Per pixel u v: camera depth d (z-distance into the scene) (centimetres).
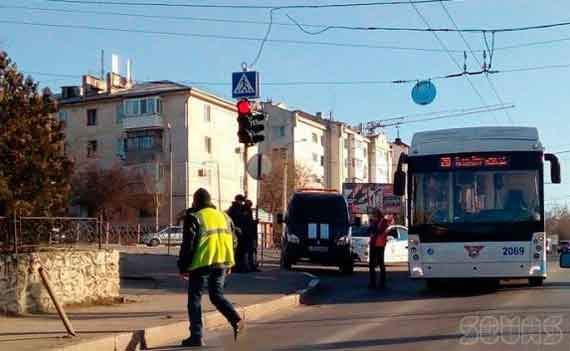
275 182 6981
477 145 1652
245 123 1923
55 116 1530
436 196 1650
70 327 1000
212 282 1051
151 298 1466
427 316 1312
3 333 1016
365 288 1912
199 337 1037
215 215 1051
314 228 2400
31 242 1291
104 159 6738
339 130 8738
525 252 1603
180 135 6506
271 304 1435
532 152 1634
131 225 5509
